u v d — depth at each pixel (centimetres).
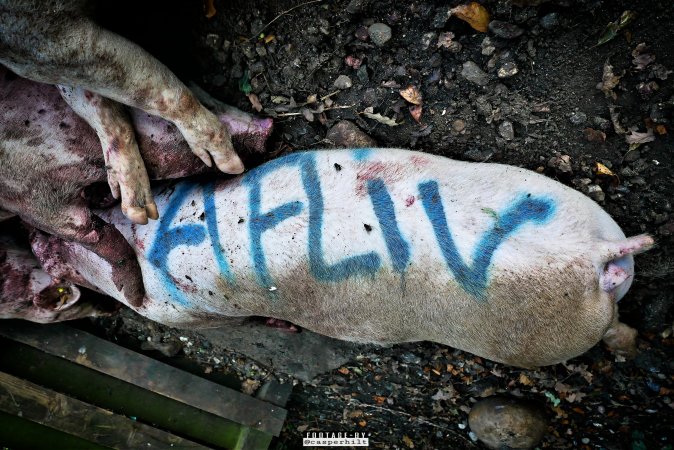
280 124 108
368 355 137
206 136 90
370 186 89
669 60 88
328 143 107
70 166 93
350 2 96
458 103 100
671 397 118
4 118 89
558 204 82
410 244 85
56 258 117
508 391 130
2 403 139
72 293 124
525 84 96
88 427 142
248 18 102
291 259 93
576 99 95
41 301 122
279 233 92
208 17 103
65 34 73
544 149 99
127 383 149
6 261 120
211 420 151
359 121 106
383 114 104
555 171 100
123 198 92
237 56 105
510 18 91
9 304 121
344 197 90
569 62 93
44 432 143
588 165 99
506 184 84
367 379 142
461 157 103
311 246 90
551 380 125
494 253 81
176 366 153
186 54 106
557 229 80
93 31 76
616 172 98
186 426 150
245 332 144
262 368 150
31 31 71
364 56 101
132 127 92
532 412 127
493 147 101
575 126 97
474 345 92
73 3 71
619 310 114
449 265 84
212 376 154
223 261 98
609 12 88
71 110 91
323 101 106
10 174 92
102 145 90
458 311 87
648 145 95
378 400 144
